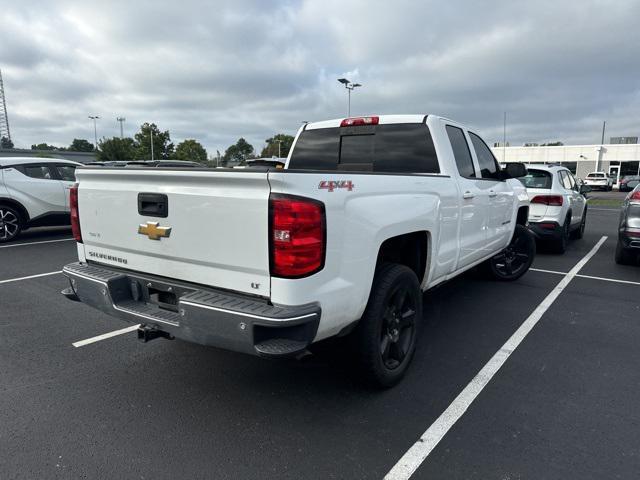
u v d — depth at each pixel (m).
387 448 2.62
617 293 5.79
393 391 3.27
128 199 2.99
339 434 2.75
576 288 6.02
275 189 2.36
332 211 2.51
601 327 4.55
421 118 4.21
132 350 3.99
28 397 3.18
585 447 2.61
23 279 6.40
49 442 2.67
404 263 3.66
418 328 3.54
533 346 4.07
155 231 2.87
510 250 6.25
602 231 12.41
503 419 2.90
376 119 4.44
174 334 2.71
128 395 3.22
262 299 2.49
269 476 2.38
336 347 3.09
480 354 3.89
